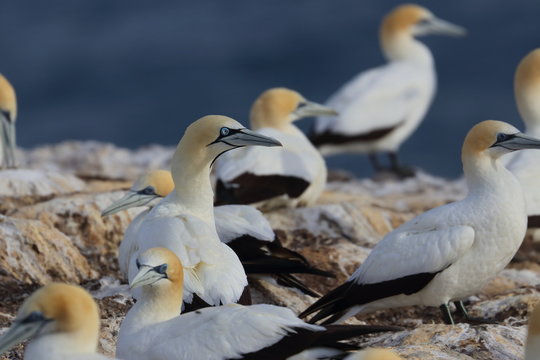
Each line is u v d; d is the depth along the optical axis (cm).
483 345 1143
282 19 4838
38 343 878
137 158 2562
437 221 1270
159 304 1041
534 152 1686
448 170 3681
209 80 4344
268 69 4434
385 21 2753
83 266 1512
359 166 3712
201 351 976
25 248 1464
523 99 1830
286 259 1377
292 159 1838
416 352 1089
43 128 4025
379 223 1825
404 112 2598
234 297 1138
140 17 4903
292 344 959
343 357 958
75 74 4391
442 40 4584
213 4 5038
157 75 4412
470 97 4106
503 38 4547
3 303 1341
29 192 1795
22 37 4706
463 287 1273
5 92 2031
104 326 1218
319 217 1805
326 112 2055
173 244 1183
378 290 1275
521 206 1269
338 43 4603
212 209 1324
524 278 1577
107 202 1658
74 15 4894
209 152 1294
